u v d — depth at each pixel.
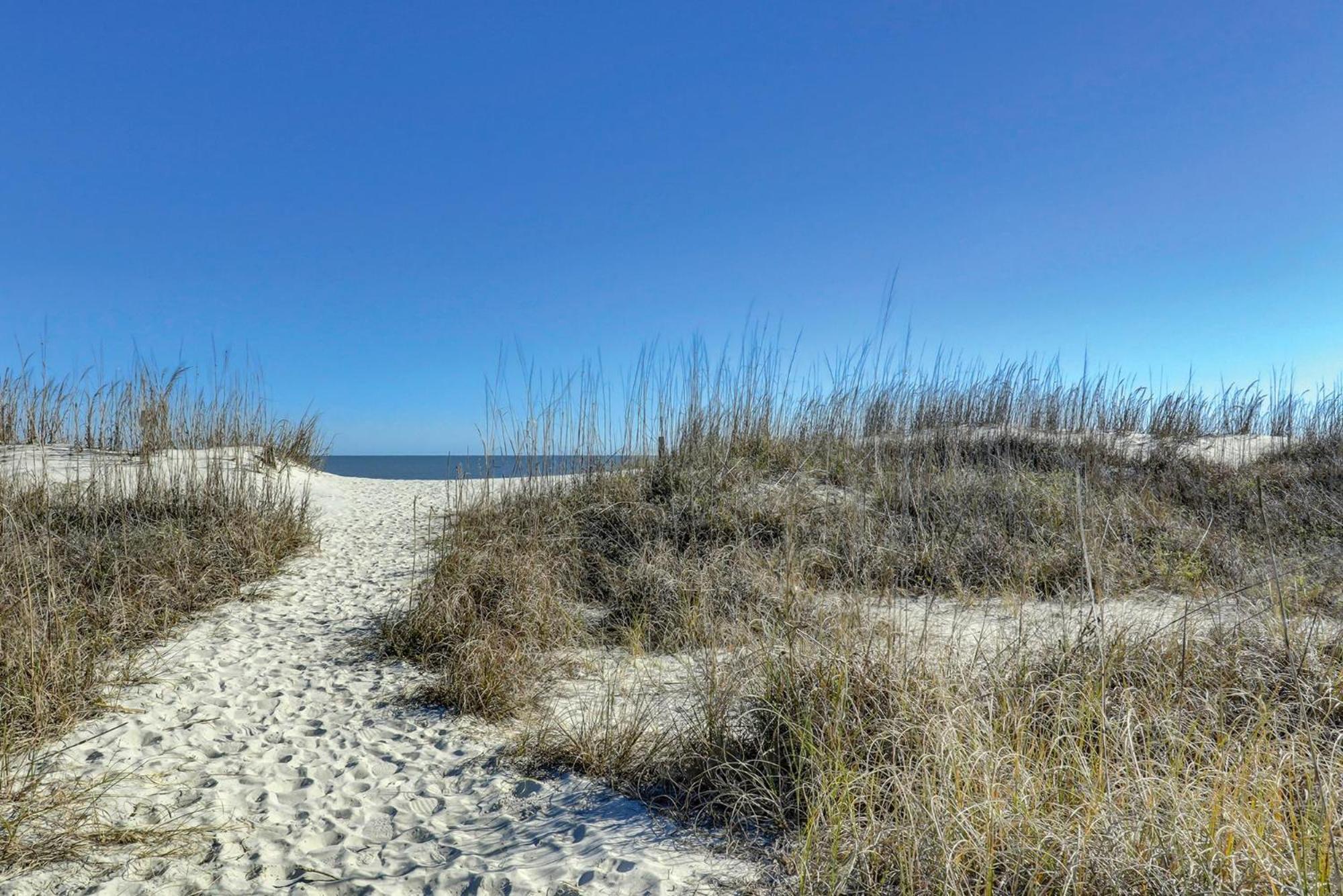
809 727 3.34
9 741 3.69
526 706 4.66
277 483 10.84
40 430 11.86
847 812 2.82
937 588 6.77
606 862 2.89
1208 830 2.33
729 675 3.98
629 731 3.85
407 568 8.43
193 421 10.72
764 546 7.63
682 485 8.84
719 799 3.23
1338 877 2.06
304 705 4.72
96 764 3.74
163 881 2.82
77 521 7.91
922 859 2.53
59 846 2.95
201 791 3.55
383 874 2.92
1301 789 2.64
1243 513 8.52
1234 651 3.95
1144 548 7.44
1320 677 3.59
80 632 5.28
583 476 9.47
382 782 3.73
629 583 6.80
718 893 2.67
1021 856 2.44
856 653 3.79
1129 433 12.16
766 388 10.56
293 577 7.93
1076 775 2.82
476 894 2.75
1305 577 5.70
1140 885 2.30
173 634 5.88
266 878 2.88
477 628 5.59
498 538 7.82
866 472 9.27
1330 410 11.55
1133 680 3.76
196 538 7.86
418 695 4.85
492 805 3.50
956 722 3.10
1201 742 2.98
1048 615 5.61
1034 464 10.31
